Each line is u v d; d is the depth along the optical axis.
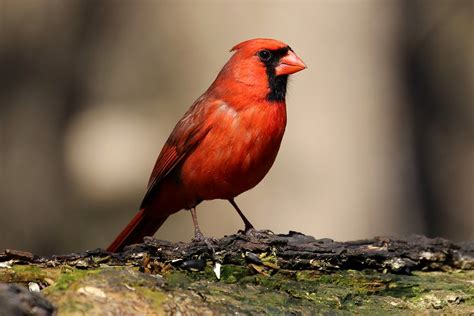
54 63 16.00
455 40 19.25
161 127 15.13
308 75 13.09
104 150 15.39
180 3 14.76
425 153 17.94
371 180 13.26
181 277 6.28
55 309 5.40
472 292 6.72
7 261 6.21
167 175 7.98
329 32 13.20
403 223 13.71
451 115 18.95
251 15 13.67
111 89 15.53
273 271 6.59
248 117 7.48
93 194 15.46
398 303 6.55
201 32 14.52
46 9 16.12
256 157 7.56
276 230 13.09
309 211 13.09
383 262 6.98
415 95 14.51
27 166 15.88
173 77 14.99
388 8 13.48
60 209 15.64
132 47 15.32
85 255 6.36
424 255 7.18
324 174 13.09
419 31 17.50
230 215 13.95
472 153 18.86
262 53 7.57
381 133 13.38
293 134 13.09
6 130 16.03
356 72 13.23
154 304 5.66
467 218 18.44
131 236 8.52
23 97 16.11
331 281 6.70
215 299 5.97
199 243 6.58
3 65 16.19
